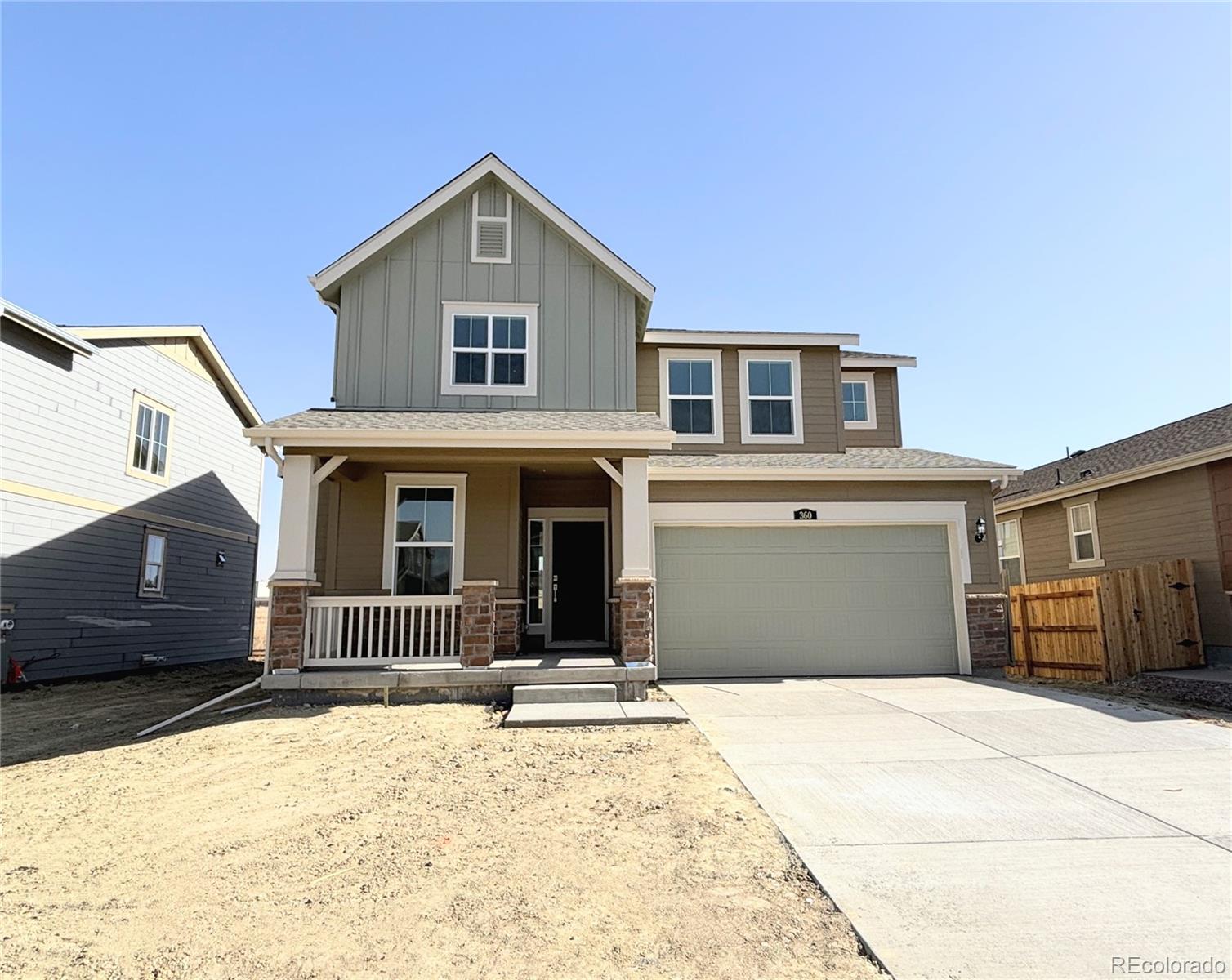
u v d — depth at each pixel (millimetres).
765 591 11570
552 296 12117
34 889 4008
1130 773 5668
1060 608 11273
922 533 11898
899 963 3014
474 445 9469
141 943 3361
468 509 11312
